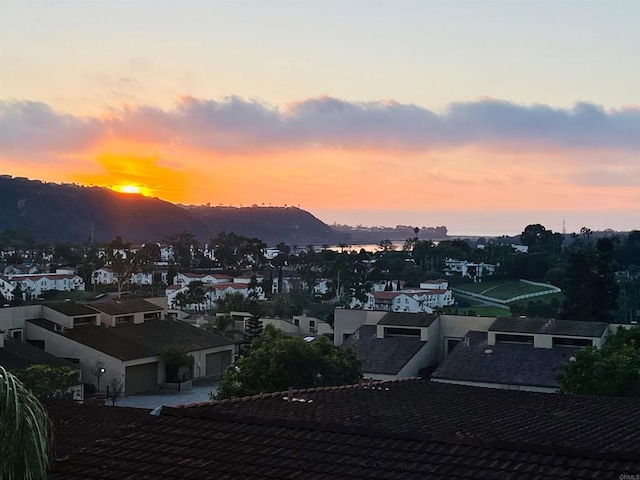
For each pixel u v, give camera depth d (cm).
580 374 3578
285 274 18912
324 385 3859
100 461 1334
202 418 1509
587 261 9038
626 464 1197
